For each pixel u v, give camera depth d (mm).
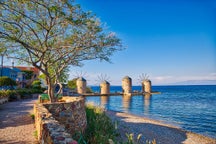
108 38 15211
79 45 14953
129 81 104375
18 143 8719
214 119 30703
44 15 13070
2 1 11867
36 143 8695
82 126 12242
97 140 10727
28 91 41406
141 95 101562
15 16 12477
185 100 68312
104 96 92938
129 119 25141
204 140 18234
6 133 10375
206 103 56844
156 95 100750
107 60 17141
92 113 17109
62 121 10680
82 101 13031
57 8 11859
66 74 31562
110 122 16391
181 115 34781
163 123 25562
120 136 14727
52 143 5156
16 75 58656
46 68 15141
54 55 15891
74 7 12500
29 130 11031
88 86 103438
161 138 17469
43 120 7699
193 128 23953
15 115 16125
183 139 18094
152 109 43531
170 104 54875
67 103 11031
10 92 32156
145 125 22172
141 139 16047
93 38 14695
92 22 13836
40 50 13742
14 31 12891
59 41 15023
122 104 55469
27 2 12031
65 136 5453
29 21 13664
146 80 115438
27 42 14773
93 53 16578
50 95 15852
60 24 13898
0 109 20125
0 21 12539
